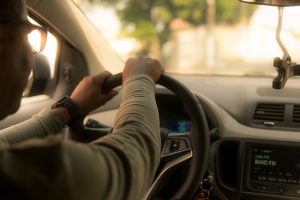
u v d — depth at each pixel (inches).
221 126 75.2
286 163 73.3
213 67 576.1
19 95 36.6
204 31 595.8
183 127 71.9
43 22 84.7
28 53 36.2
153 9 579.8
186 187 55.3
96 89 54.2
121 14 553.6
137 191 34.8
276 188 73.1
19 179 27.4
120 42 542.3
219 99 80.2
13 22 33.2
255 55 331.6
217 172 73.4
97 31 94.1
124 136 36.0
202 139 54.3
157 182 55.2
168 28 587.5
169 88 53.8
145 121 38.3
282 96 78.0
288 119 75.8
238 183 74.4
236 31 575.8
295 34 105.2
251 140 74.2
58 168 27.5
